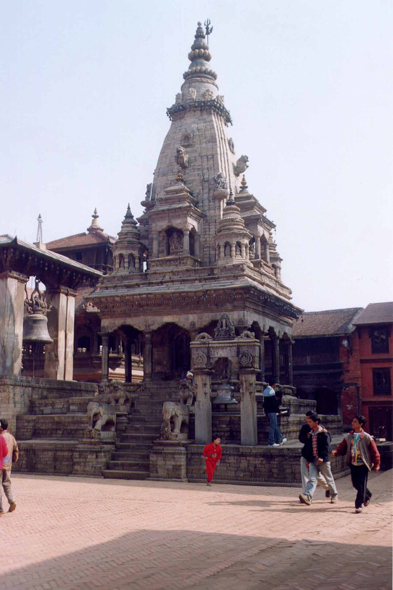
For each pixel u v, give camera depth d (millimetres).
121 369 55156
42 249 39531
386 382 53938
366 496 16359
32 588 9039
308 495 16859
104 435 27438
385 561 10148
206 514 15648
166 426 25531
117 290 44000
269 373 57281
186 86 51844
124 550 11516
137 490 21375
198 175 47812
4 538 12805
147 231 49281
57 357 40250
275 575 9453
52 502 18312
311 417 17297
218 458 23234
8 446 16438
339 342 56125
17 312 36375
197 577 9445
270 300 43406
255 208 47844
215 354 26078
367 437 15750
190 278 42281
